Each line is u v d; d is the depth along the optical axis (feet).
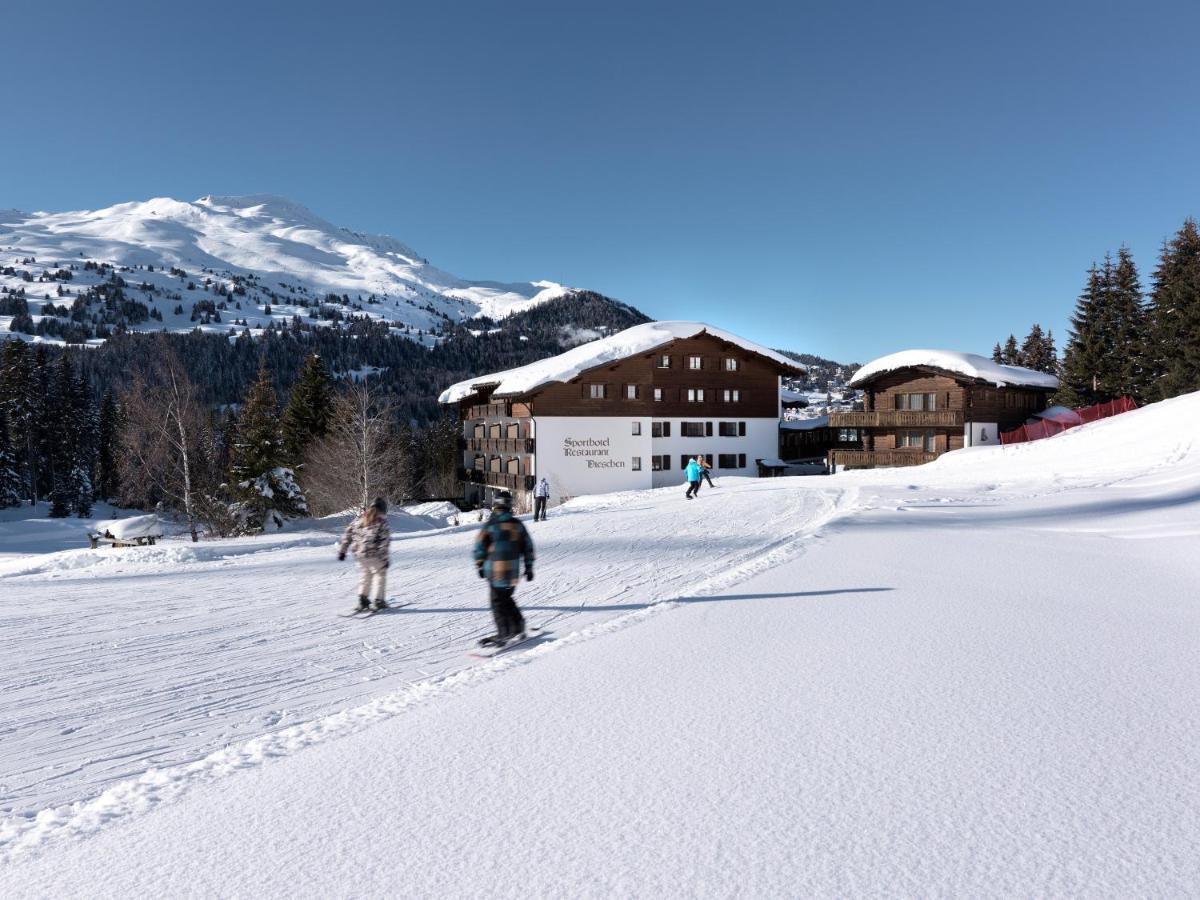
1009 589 32.37
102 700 23.50
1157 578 34.68
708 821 11.94
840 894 9.67
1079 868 10.15
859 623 26.37
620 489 175.32
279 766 15.49
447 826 12.16
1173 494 70.69
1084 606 28.66
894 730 15.81
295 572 51.49
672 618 28.43
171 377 120.88
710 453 185.16
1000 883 9.81
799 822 11.77
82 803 15.72
